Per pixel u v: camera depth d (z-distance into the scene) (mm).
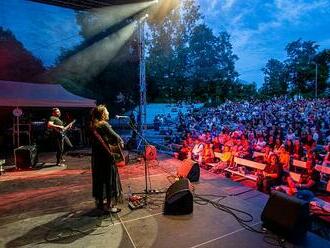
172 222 3396
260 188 5965
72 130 11227
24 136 10992
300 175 5629
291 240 2941
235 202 4078
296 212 2939
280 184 5840
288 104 31203
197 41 37031
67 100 9836
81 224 3359
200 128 17328
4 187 5043
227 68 39844
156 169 6262
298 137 10539
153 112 30922
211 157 8133
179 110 31844
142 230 3182
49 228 3262
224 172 7371
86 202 4176
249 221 3412
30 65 19031
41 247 2820
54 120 6879
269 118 21219
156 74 30547
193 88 37062
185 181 3898
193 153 8531
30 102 9117
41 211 3816
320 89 47438
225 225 3309
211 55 38188
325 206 4461
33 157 6887
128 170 6160
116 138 3525
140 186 4902
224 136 9648
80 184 5223
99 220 3473
